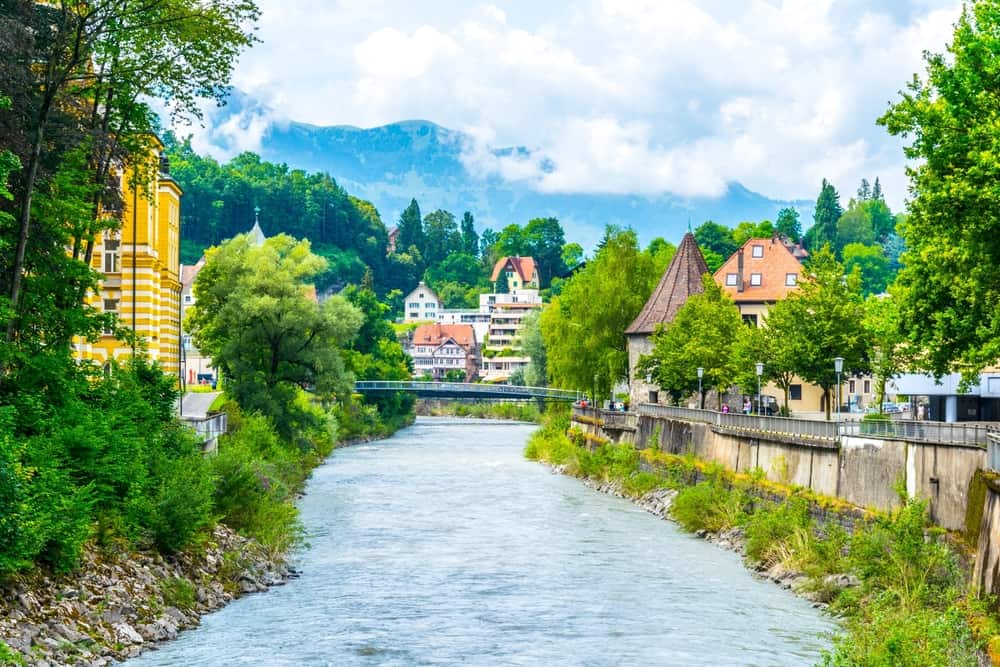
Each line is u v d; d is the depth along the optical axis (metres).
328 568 47.41
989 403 69.12
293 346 86.62
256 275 85.81
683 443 74.12
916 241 40.50
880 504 44.22
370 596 41.94
